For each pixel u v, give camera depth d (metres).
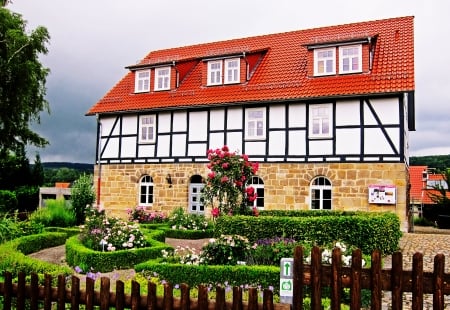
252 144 20.62
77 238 12.66
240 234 12.27
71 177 57.16
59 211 19.72
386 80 18.47
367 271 3.95
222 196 15.12
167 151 22.70
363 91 18.33
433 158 72.50
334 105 19.16
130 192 23.50
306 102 19.70
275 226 11.91
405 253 12.71
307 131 19.56
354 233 11.21
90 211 17.47
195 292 7.48
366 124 18.55
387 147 18.12
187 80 24.02
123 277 9.44
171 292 4.32
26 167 34.81
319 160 19.20
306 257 8.41
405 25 21.53
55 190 28.58
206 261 8.93
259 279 8.00
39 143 29.56
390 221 12.66
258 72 22.23
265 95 20.41
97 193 24.27
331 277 3.99
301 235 11.64
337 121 19.05
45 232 15.59
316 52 20.30
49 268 7.09
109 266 10.45
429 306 7.09
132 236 11.77
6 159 30.91
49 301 4.72
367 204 18.23
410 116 24.53
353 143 18.67
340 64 19.73
